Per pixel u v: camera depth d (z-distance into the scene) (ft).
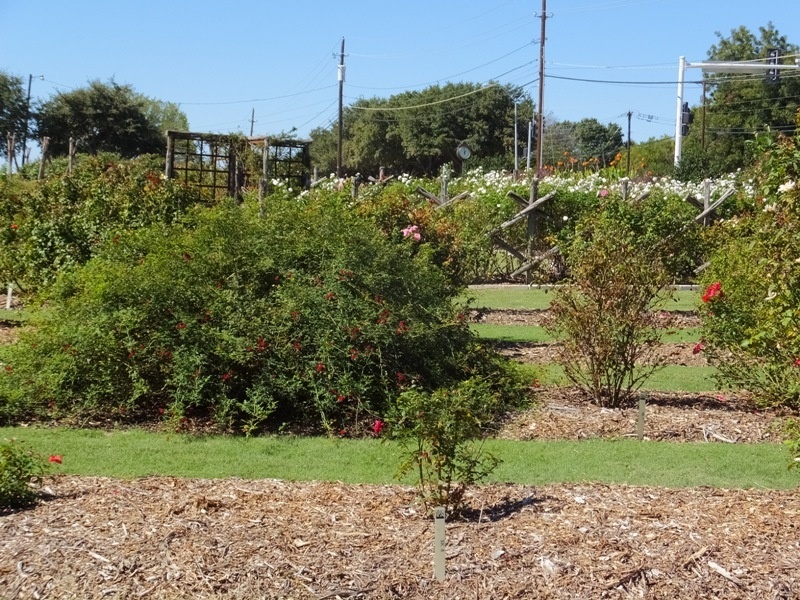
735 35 181.16
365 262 27.27
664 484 18.88
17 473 16.20
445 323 27.30
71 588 12.91
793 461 18.47
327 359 24.39
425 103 201.67
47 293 28.60
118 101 154.71
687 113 102.94
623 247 26.13
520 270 58.03
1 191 48.26
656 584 13.09
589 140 234.38
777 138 18.29
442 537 13.32
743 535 14.74
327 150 222.28
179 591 12.84
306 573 13.29
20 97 146.72
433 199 58.23
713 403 26.66
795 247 17.53
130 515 15.44
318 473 19.67
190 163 75.66
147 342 25.02
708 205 59.31
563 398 26.99
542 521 15.46
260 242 27.02
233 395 24.73
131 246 29.04
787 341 19.80
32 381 25.21
